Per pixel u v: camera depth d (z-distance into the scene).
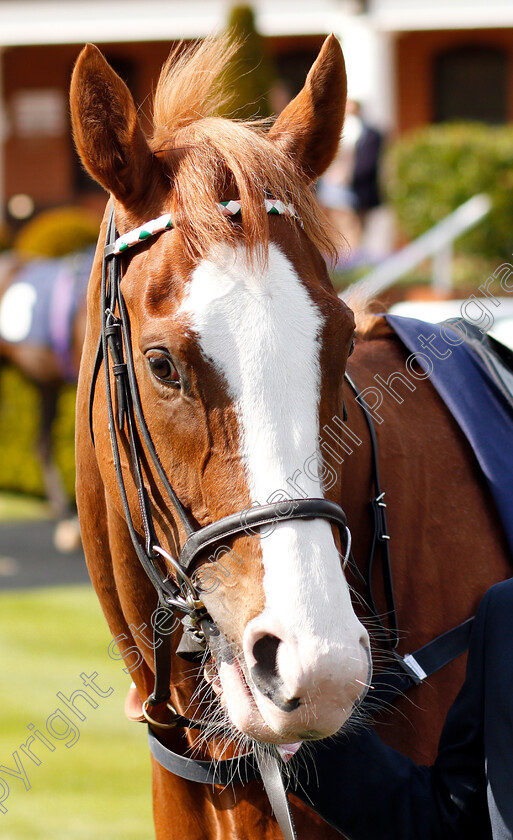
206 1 14.38
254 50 8.83
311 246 2.00
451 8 13.33
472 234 10.02
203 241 1.88
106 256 2.12
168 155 2.06
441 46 15.83
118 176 2.04
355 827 1.96
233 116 2.70
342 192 10.23
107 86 2.02
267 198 1.98
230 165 1.93
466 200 10.72
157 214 2.02
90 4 14.74
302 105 2.25
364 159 10.23
